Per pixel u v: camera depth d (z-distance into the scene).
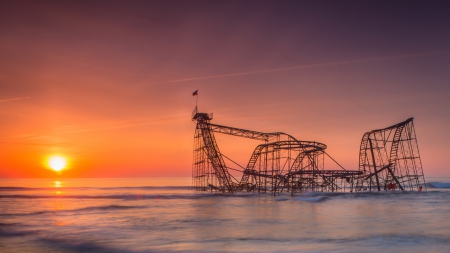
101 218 52.25
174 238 36.97
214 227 43.50
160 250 31.80
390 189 108.38
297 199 83.06
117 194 111.69
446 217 50.50
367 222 46.41
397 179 109.44
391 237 36.12
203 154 99.06
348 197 86.75
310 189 121.25
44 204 75.88
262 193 103.12
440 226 42.69
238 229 41.94
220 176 99.44
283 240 35.41
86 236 38.44
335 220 48.53
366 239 35.34
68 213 58.69
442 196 88.00
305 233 39.00
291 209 62.28
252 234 38.72
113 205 73.06
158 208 66.06
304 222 46.94
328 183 101.06
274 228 42.44
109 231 41.25
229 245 33.44
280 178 94.50
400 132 96.62
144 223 47.09
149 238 37.09
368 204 70.00
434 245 32.56
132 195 105.25
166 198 91.19
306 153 92.19
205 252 30.78
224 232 40.06
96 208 66.88
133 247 33.09
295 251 30.75
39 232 40.97
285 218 50.88
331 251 30.61
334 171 88.81
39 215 56.19
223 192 104.06
